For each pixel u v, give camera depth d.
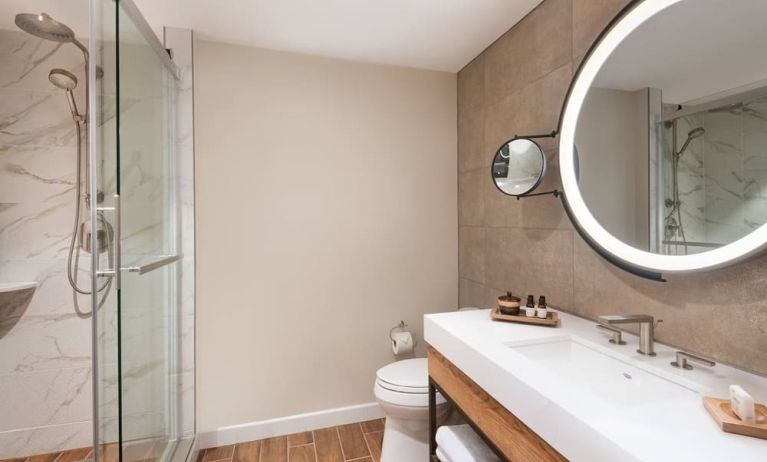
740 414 0.73
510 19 1.84
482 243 2.19
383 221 2.34
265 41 2.05
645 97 1.20
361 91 2.29
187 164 1.97
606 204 1.32
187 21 1.87
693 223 1.07
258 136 2.11
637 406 0.84
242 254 2.09
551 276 1.65
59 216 2.03
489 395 1.09
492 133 2.08
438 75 2.43
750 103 0.95
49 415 2.03
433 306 2.44
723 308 1.02
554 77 1.63
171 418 1.88
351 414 2.26
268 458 1.93
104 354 1.22
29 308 2.00
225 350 2.06
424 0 1.69
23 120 1.98
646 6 1.20
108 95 1.18
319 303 2.22
